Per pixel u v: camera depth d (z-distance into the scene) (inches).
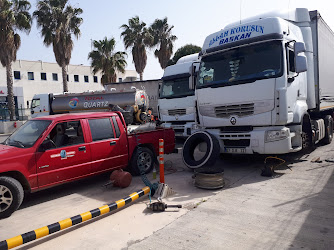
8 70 1099.9
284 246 136.6
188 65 478.6
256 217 170.4
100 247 145.4
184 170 307.1
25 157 200.4
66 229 168.4
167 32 1412.4
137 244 145.6
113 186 251.1
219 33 295.6
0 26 998.4
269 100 253.6
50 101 840.3
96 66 1295.5
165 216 179.9
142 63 1358.3
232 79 273.4
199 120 301.7
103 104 754.2
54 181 215.6
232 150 276.5
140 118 707.4
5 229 172.7
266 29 265.4
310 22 334.0
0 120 1141.1
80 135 237.9
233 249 136.3
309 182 233.3
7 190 189.8
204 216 176.1
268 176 258.5
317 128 350.6
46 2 1127.0
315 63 335.9
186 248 138.9
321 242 138.4
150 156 295.1
